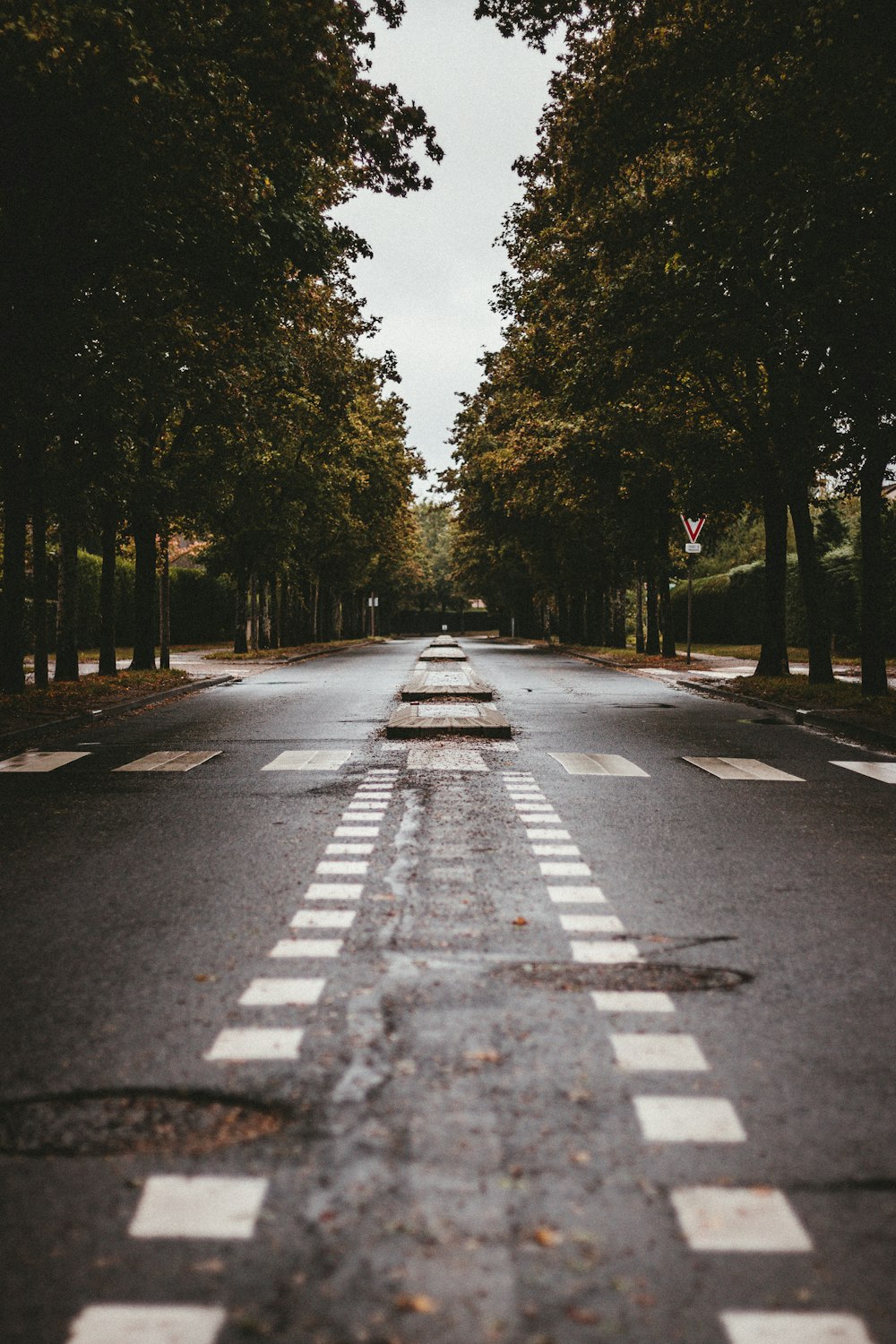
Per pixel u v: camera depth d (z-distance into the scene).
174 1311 2.44
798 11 13.43
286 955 5.09
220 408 23.91
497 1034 4.08
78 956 5.12
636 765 11.86
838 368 16.06
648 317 17.44
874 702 17.86
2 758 12.73
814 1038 4.06
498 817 8.65
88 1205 2.88
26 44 11.74
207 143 14.81
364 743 13.96
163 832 8.16
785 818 8.77
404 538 76.38
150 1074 3.72
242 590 42.75
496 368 36.97
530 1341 2.34
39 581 22.83
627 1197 2.91
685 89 15.36
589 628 56.84
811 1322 2.41
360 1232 2.74
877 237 14.08
